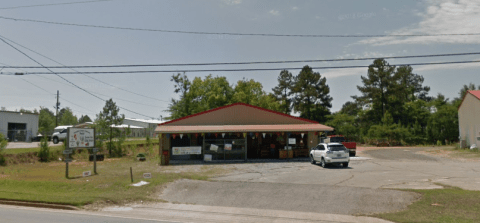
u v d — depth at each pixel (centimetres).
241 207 1280
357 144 6203
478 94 3838
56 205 1288
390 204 1260
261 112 3269
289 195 1438
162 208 1267
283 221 1080
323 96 8044
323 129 2986
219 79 6831
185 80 6297
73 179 1933
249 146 3359
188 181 1744
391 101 7356
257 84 7212
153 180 1761
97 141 3862
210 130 2909
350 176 1933
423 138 6000
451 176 1881
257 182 1716
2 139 2997
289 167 2439
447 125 5841
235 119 3250
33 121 5622
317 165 2555
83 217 1106
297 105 8012
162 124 3192
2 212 1188
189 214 1172
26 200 1348
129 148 4288
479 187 1521
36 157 3212
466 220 1023
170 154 3194
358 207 1241
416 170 2180
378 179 1802
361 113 7462
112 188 1608
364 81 7444
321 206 1269
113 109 4003
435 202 1247
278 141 3362
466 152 3466
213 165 2644
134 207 1283
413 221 1037
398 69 7294
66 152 2072
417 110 7206
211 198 1427
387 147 5294
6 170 2498
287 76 8681
